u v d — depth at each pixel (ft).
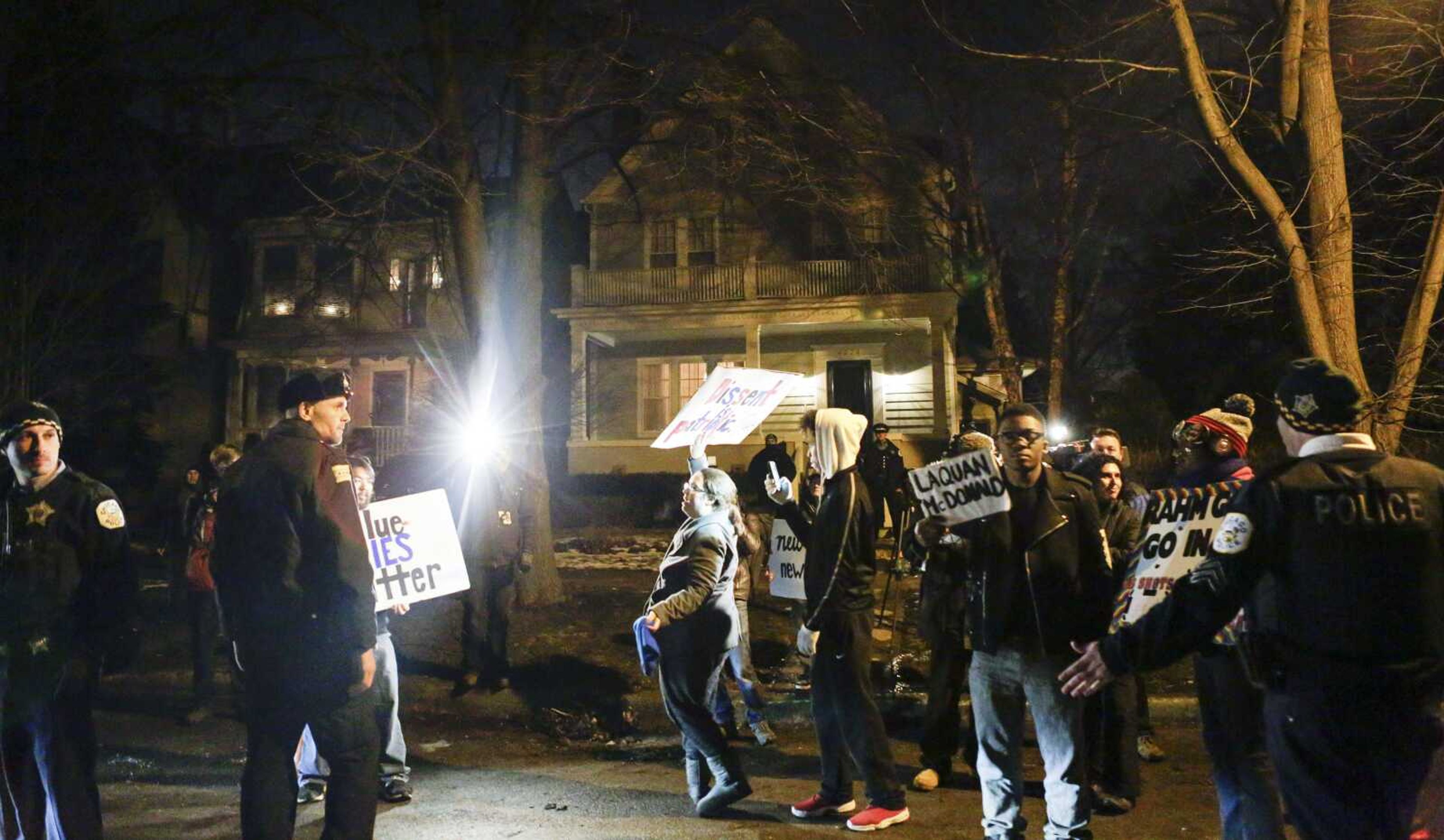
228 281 92.63
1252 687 12.24
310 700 12.81
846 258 78.13
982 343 92.73
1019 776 13.66
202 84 36.76
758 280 77.66
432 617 36.83
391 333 84.17
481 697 28.09
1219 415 14.62
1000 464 14.33
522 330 38.99
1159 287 68.85
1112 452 19.22
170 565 36.42
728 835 16.92
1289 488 9.12
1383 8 26.18
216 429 90.33
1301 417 9.53
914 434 78.23
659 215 82.12
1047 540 13.21
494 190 74.02
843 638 16.72
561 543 60.64
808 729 25.16
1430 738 8.54
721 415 18.78
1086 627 13.12
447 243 61.87
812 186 43.34
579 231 95.14
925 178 48.55
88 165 46.42
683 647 17.29
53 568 14.02
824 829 17.08
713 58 40.42
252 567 12.94
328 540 12.91
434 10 36.94
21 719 13.97
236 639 13.14
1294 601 8.96
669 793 19.85
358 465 18.90
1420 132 26.81
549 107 39.73
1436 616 8.64
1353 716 8.54
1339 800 8.59
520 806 18.97
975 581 13.67
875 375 79.56
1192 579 9.53
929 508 13.85
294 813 13.10
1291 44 24.85
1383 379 34.47
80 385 73.05
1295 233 24.67
